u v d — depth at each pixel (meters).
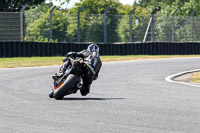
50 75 52.78
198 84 44.69
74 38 92.31
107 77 51.09
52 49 87.38
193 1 161.75
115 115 25.98
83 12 154.62
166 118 25.06
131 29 99.44
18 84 43.19
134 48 97.19
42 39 88.12
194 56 96.62
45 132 21.17
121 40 98.19
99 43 92.44
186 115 26.14
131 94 36.62
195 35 107.19
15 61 75.25
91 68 33.03
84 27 93.38
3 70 58.91
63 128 22.12
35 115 25.89
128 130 21.70
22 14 85.75
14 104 30.34
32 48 85.25
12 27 85.25
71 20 92.00
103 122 23.77
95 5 155.88
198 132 21.38
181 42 102.75
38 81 46.16
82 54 33.16
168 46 101.00
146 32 101.69
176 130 21.80
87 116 25.62
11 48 83.38
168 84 44.41
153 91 38.81
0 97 34.03
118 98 33.91
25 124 23.11
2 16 84.75
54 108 28.55
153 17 102.38
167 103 31.25
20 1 122.56
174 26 104.62
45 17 88.56
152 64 70.00
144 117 25.38
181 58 86.50
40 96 34.72
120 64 70.12
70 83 31.62
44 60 77.94
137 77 51.19
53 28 90.12
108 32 96.31
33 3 128.00
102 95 35.91
